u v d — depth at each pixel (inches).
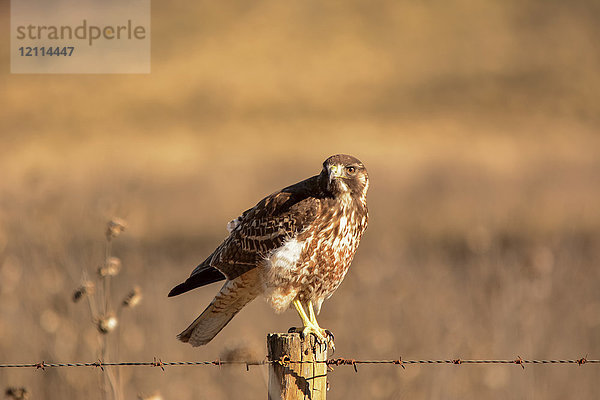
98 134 1651.1
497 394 328.2
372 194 904.3
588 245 568.4
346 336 356.8
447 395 315.6
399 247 587.8
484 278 400.5
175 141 1595.7
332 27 2433.6
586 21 2308.1
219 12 2546.8
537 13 2367.1
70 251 359.6
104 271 237.0
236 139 1631.4
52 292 339.6
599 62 2101.4
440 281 438.6
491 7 2438.5
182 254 641.6
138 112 1851.6
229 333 373.7
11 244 371.9
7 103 1870.1
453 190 904.3
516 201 791.1
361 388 326.6
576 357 361.1
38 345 319.6
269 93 2007.9
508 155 1309.1
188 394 323.3
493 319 354.6
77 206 485.4
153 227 745.0
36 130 1670.8
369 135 1644.9
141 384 321.7
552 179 976.3
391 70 2150.6
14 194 419.5
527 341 341.1
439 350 338.6
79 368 309.0
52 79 2039.9
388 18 2445.9
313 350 189.2
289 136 1663.4
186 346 350.9
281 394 188.7
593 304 405.4
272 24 2468.0
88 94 1943.9
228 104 1925.4
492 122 1768.0
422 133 1664.6
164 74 2116.1
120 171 756.6
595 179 978.7
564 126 1716.3
